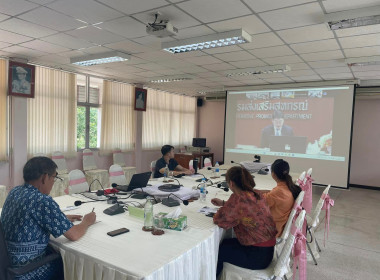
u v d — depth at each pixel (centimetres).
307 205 373
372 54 416
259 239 199
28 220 153
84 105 652
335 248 338
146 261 143
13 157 496
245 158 757
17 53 455
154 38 366
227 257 205
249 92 748
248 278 196
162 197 267
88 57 461
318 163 659
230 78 642
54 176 169
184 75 618
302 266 207
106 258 145
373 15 256
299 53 420
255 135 742
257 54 431
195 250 165
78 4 264
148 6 266
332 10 265
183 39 363
